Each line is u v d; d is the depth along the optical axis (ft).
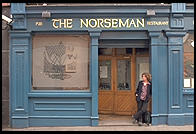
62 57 36.58
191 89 36.29
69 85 36.58
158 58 35.94
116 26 35.60
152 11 35.06
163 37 35.96
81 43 36.58
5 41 35.73
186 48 36.68
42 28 35.47
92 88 35.78
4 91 35.88
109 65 42.34
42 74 36.50
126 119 38.96
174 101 35.91
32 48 36.37
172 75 35.88
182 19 35.70
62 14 35.40
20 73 35.58
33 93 35.83
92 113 35.78
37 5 35.37
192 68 36.73
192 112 36.29
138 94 35.88
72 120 36.06
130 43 36.88
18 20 35.35
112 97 42.04
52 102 35.99
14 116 35.60
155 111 35.88
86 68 36.58
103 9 35.35
